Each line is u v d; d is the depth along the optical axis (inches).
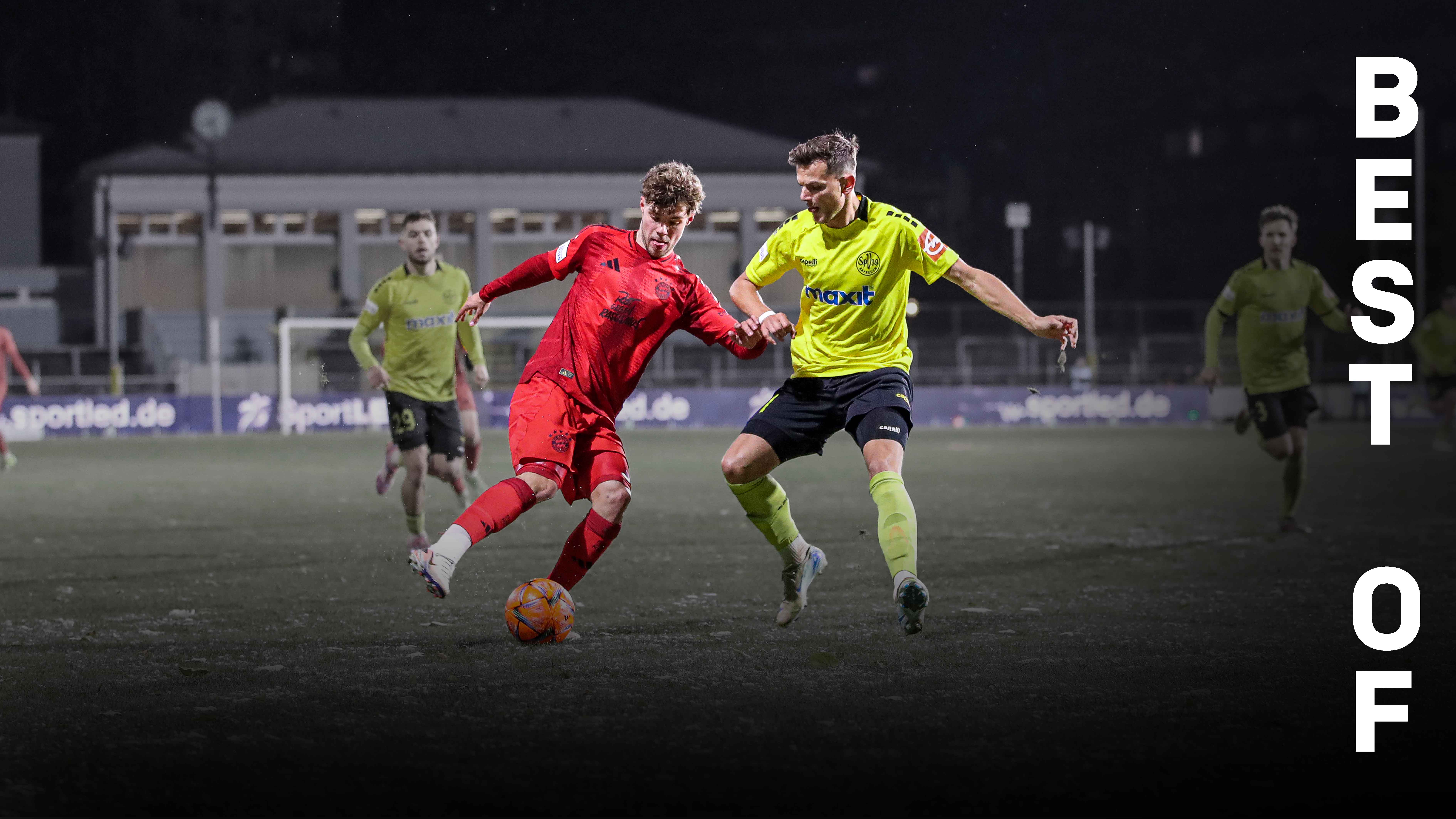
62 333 2647.6
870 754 218.5
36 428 1670.8
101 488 855.7
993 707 251.6
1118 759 215.8
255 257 2645.2
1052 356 2282.2
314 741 228.4
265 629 342.3
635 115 2819.9
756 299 331.0
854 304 323.0
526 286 318.3
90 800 196.4
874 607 374.0
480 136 2736.2
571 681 276.1
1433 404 1216.8
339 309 2608.3
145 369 2228.1
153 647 316.8
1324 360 2070.6
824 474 971.9
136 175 2576.3
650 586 416.8
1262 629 339.0
